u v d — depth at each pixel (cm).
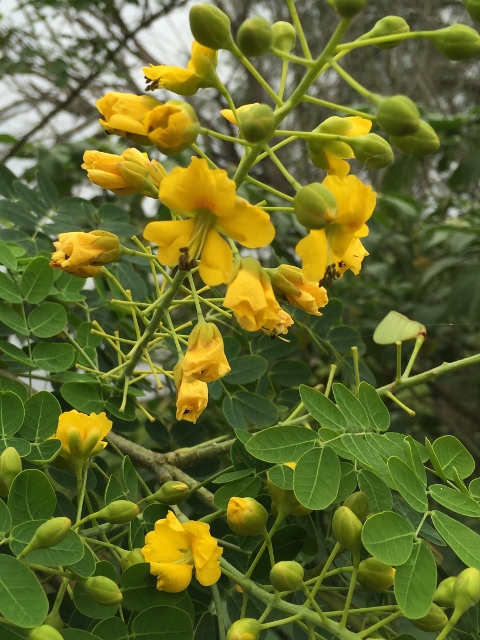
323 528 18
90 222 23
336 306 22
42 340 19
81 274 15
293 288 14
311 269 12
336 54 13
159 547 13
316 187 12
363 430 14
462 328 36
